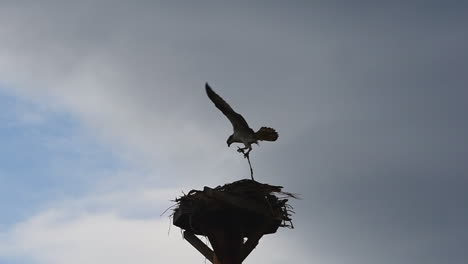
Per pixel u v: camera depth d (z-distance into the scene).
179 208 14.45
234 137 14.26
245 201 13.83
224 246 14.09
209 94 13.85
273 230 15.12
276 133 13.99
